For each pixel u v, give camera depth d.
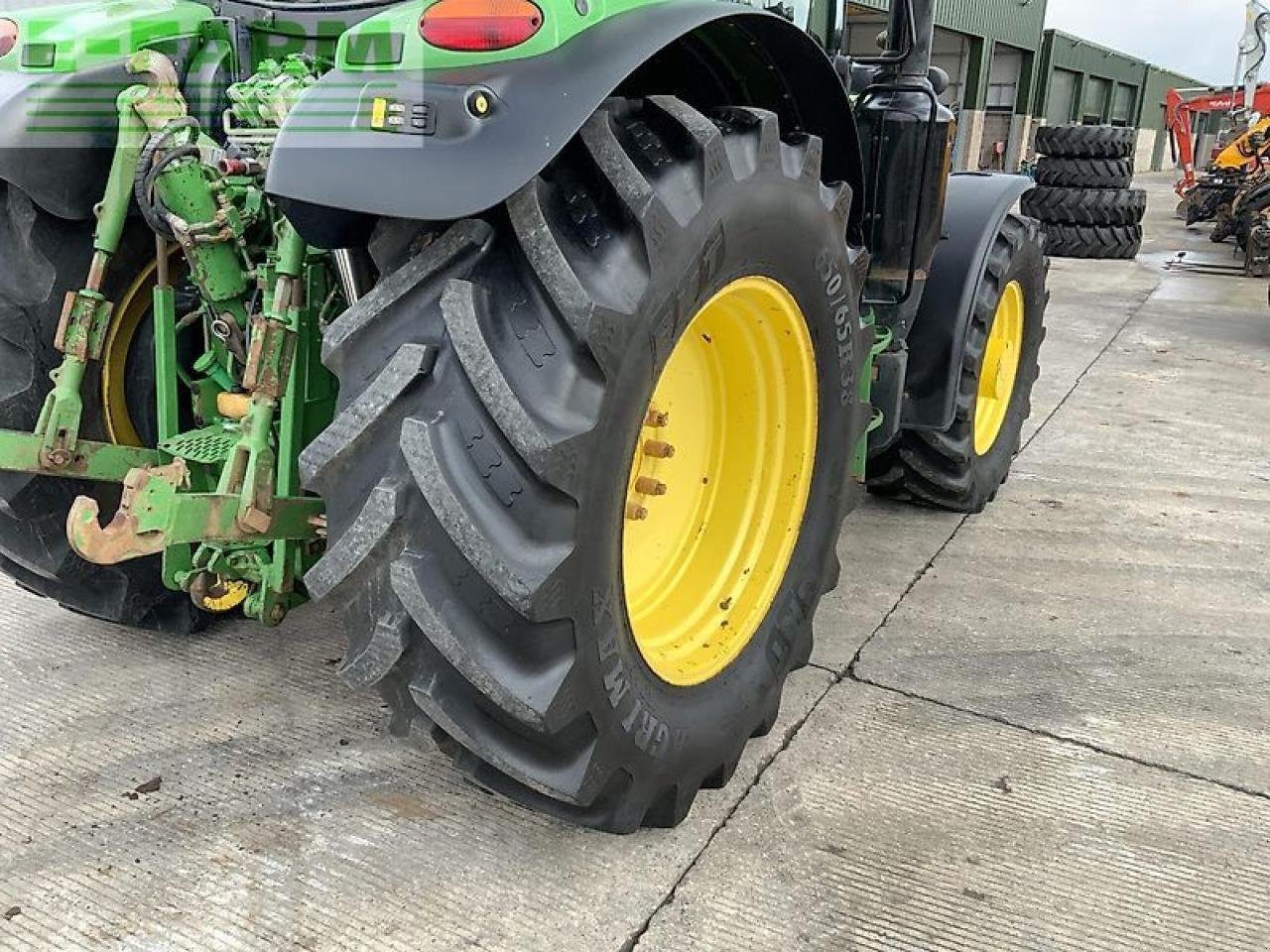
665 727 2.00
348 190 1.55
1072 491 4.49
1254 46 14.59
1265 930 2.01
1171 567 3.70
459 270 1.64
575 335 1.60
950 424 3.52
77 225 2.45
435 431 1.59
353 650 1.77
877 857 2.17
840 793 2.37
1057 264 12.06
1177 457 4.98
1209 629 3.25
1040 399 6.02
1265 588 3.55
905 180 2.95
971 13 22.55
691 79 2.27
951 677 2.90
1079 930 1.99
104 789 2.30
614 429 1.67
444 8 1.58
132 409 2.66
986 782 2.43
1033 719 2.71
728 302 2.13
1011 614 3.30
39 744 2.45
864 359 2.66
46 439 2.24
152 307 2.66
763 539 2.43
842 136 2.42
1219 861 2.20
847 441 2.53
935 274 3.52
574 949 1.90
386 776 2.37
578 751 1.84
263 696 2.67
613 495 1.71
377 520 1.63
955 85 24.03
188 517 1.94
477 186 1.51
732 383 2.41
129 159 2.16
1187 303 9.39
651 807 2.12
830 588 2.67
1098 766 2.51
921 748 2.56
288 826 2.20
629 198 1.66
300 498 2.14
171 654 2.85
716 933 1.95
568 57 1.60
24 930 1.91
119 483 2.61
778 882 2.08
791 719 2.66
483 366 1.57
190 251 2.16
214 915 1.96
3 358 2.42
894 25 2.96
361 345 1.68
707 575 2.41
